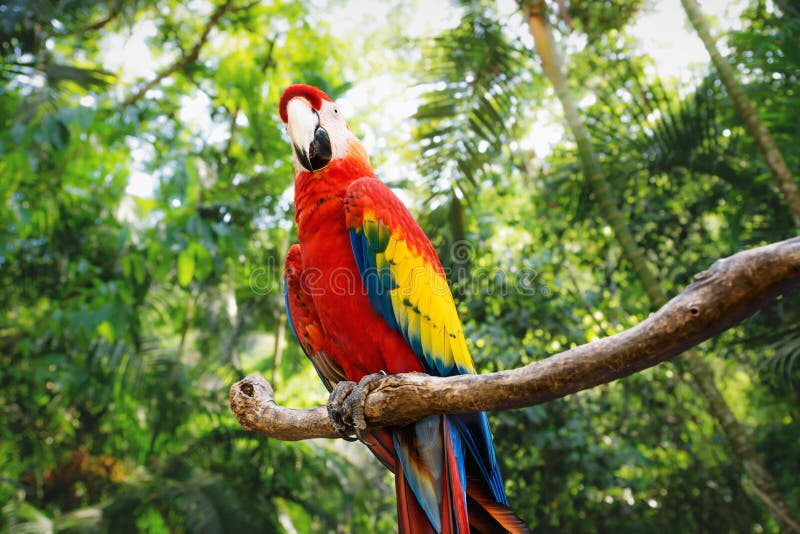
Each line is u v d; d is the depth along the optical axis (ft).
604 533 24.59
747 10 23.26
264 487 28.73
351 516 30.83
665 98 19.33
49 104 21.20
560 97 19.30
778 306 20.67
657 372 25.40
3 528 24.86
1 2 21.07
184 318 30.78
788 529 17.38
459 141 18.83
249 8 30.50
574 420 23.79
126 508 26.21
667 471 26.25
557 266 26.20
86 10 23.54
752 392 29.63
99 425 32.40
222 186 26.32
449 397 5.66
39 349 28.55
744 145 20.79
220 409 29.35
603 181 18.78
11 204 23.66
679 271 24.70
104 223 28.68
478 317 23.16
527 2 19.36
